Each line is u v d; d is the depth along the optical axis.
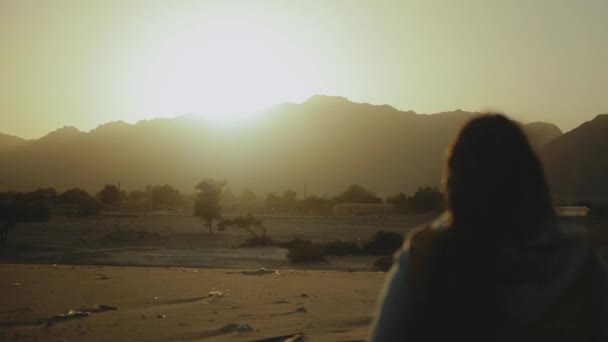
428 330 2.18
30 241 70.25
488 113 2.41
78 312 12.90
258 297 15.54
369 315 12.14
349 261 57.31
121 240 74.44
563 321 2.13
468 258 2.17
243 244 71.94
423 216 130.50
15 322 12.01
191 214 134.88
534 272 2.13
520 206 2.25
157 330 11.10
